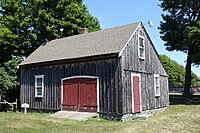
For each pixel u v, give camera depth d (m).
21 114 22.11
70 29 35.94
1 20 34.91
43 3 35.47
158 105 24.39
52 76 23.00
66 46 24.86
